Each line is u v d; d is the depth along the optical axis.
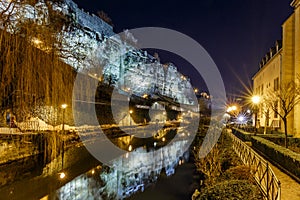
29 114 11.04
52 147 11.97
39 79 10.36
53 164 11.91
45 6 11.01
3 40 9.13
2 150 10.20
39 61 10.26
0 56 9.23
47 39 10.67
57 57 11.05
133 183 12.65
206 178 10.27
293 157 7.01
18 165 10.91
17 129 11.23
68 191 11.21
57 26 11.77
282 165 8.06
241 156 10.15
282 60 19.70
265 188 5.34
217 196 5.01
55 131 12.55
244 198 4.75
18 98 10.01
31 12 10.21
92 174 14.44
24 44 9.72
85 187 11.92
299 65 17.11
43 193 10.74
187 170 15.25
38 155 11.88
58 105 11.33
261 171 5.90
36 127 11.83
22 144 11.27
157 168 16.03
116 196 10.72
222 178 7.55
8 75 9.44
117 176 14.12
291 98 15.36
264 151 10.91
